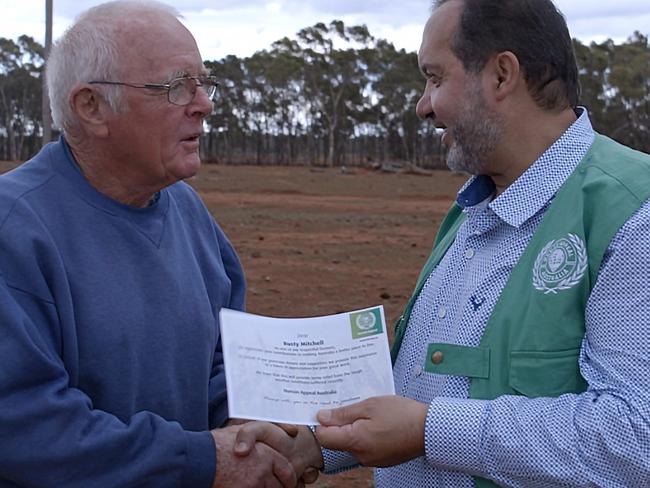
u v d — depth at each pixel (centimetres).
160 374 258
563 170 233
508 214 236
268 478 257
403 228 1995
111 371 248
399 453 229
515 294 229
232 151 7575
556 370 220
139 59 250
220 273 292
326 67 7200
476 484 236
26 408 228
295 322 250
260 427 258
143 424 241
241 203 2755
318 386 243
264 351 245
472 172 247
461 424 222
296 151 7575
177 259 270
